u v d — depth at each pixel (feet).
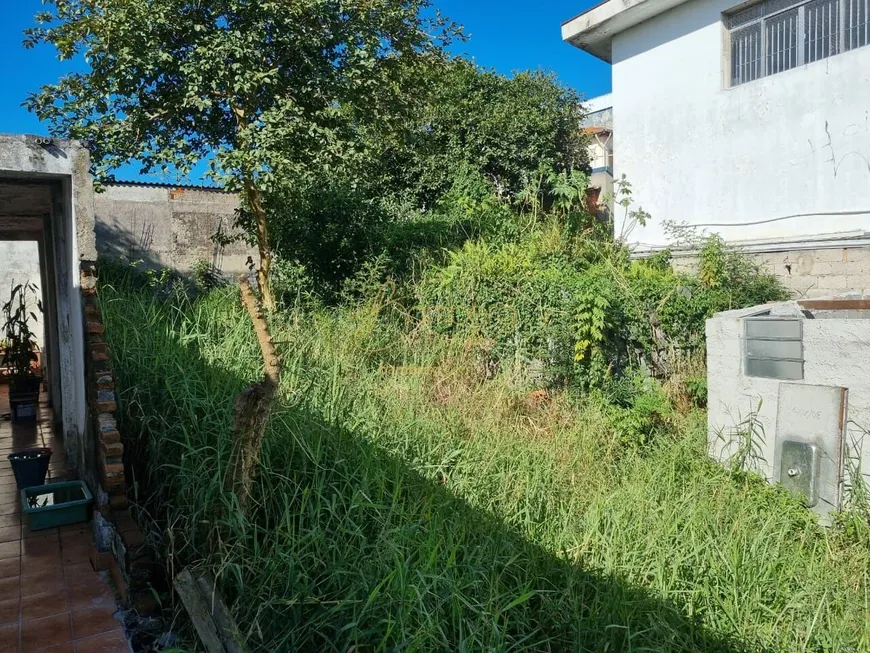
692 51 33.37
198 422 13.26
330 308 26.63
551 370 23.15
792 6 29.60
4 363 22.15
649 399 20.79
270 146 22.25
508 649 9.73
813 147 28.94
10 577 11.29
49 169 13.64
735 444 19.07
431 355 22.35
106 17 21.36
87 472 14.32
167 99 23.59
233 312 20.12
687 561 12.84
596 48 39.50
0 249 33.30
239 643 8.73
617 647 10.41
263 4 22.27
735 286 29.09
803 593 12.42
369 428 14.82
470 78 46.85
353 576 10.19
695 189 33.65
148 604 10.50
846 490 16.34
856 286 27.66
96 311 13.84
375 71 25.64
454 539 11.62
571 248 30.27
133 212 31.60
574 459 17.24
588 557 12.40
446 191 40.42
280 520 11.29
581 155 51.83
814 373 17.30
